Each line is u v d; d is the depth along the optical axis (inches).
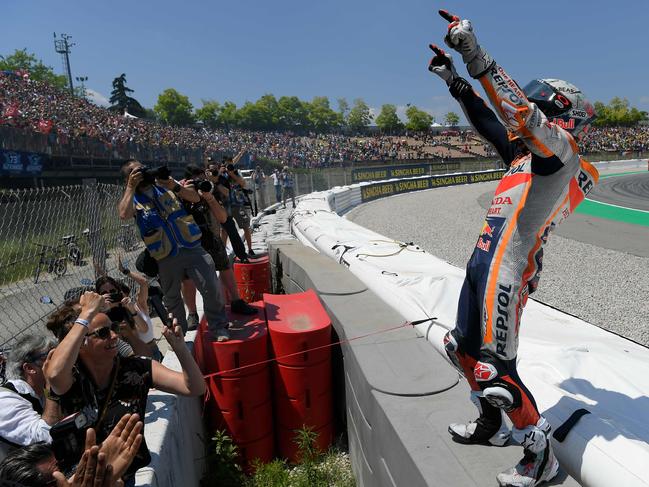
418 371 112.7
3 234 185.6
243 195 307.7
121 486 61.1
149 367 94.3
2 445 85.3
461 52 68.6
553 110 75.7
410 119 3065.9
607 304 242.4
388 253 213.5
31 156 563.2
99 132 882.1
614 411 80.7
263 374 138.4
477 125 82.7
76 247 203.0
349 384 136.4
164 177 133.3
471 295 78.5
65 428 72.8
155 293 106.3
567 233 482.0
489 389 69.7
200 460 130.3
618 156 2095.2
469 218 634.8
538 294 263.6
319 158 1678.2
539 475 70.4
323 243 273.1
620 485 63.7
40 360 97.2
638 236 457.7
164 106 2952.8
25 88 1029.2
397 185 1149.7
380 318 148.9
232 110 3346.5
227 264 157.1
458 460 80.0
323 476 135.6
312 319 150.5
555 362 95.4
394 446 90.6
